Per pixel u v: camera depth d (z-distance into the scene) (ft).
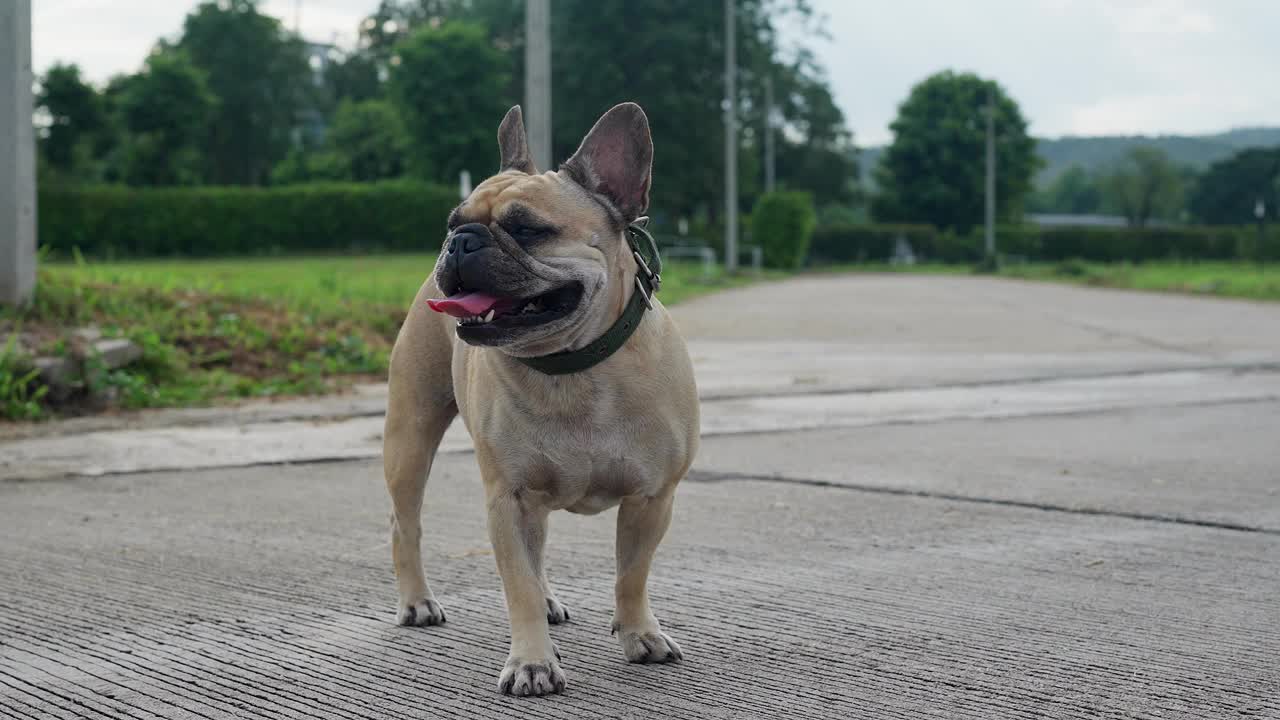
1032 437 12.84
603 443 6.75
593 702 6.58
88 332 16.72
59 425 14.15
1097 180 187.42
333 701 6.63
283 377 17.93
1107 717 6.40
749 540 8.78
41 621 7.52
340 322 21.11
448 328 7.41
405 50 94.17
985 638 7.17
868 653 7.02
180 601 7.79
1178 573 8.09
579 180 6.70
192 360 17.72
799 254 87.04
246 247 75.77
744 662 6.95
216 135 114.93
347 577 8.15
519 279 6.45
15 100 17.06
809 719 6.40
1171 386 17.44
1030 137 130.00
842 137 122.72
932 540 8.76
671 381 6.82
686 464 6.91
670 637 7.23
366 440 13.00
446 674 6.87
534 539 6.89
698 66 91.81
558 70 89.76
